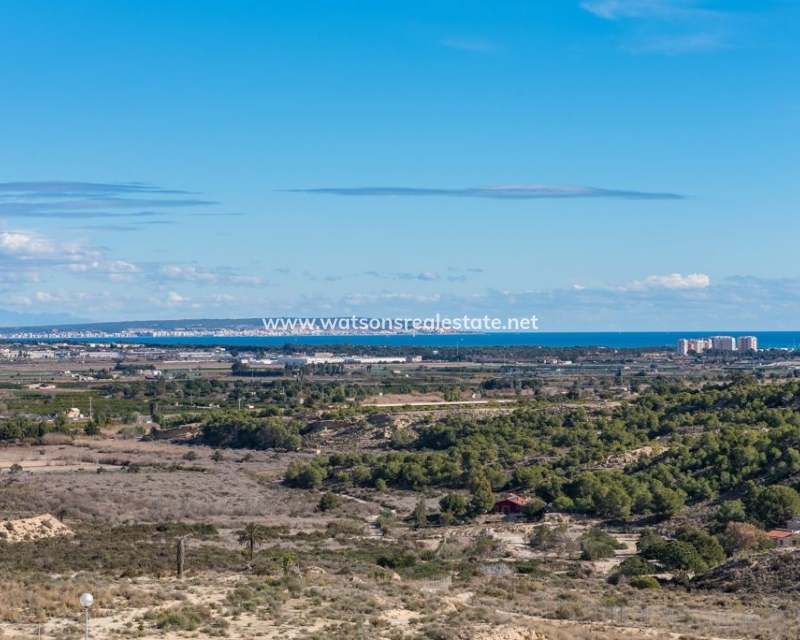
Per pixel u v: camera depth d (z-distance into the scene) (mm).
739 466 119812
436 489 143375
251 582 65625
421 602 60531
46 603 55781
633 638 53000
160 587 63500
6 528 89125
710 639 54688
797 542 93938
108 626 51500
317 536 104562
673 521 109625
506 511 123688
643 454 137250
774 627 57875
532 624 55062
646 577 80312
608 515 115875
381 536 109625
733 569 80000
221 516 119500
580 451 144625
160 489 135625
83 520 110375
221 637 50219
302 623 53531
